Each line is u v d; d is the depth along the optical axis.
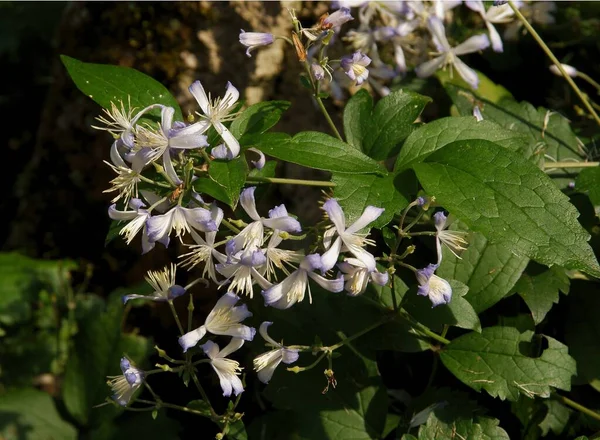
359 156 0.41
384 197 0.40
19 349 0.64
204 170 0.40
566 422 0.46
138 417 0.56
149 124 0.43
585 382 0.47
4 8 0.87
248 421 0.55
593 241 0.49
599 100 0.61
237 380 0.40
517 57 0.61
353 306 0.45
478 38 0.51
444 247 0.46
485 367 0.43
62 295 0.64
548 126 0.54
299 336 0.47
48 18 0.86
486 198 0.39
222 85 0.57
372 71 0.54
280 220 0.37
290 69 0.57
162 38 0.58
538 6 0.59
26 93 0.85
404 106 0.45
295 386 0.47
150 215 0.41
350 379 0.46
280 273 0.45
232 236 0.41
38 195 0.66
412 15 0.52
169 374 0.58
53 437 0.57
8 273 0.64
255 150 0.42
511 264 0.45
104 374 0.58
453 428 0.43
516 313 0.48
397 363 0.52
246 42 0.43
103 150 0.62
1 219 0.78
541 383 0.42
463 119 0.44
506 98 0.56
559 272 0.46
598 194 0.46
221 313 0.39
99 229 0.64
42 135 0.65
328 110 0.57
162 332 0.60
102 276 0.64
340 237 0.37
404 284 0.45
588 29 0.61
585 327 0.48
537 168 0.39
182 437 0.56
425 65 0.53
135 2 0.58
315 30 0.42
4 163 0.83
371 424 0.46
